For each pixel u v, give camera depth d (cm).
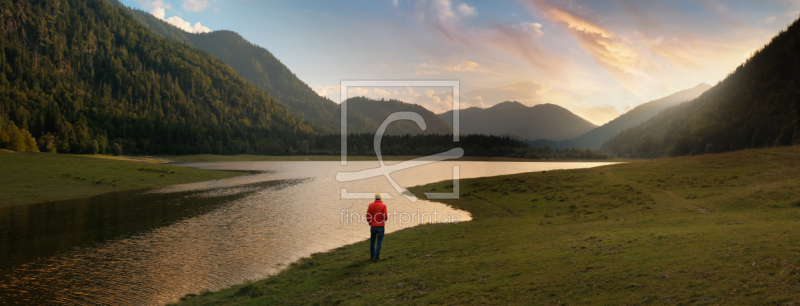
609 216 3088
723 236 1741
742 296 1052
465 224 3350
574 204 3919
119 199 5709
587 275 1434
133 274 2245
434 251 2289
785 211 2409
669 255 1543
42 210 4675
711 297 1080
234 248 2847
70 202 5369
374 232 2242
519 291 1370
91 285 2059
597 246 1888
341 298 1562
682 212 2878
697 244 1655
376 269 1991
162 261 2511
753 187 3366
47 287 2033
